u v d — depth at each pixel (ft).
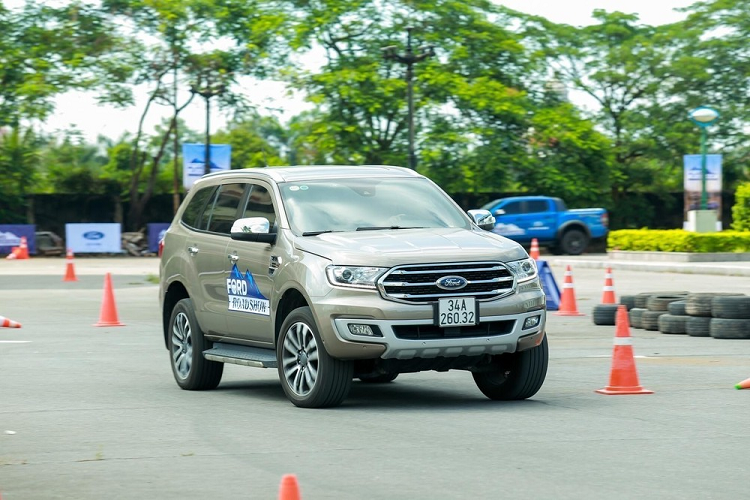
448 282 50.55
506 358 54.90
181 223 65.92
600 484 35.83
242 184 61.31
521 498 34.01
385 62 281.13
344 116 278.26
